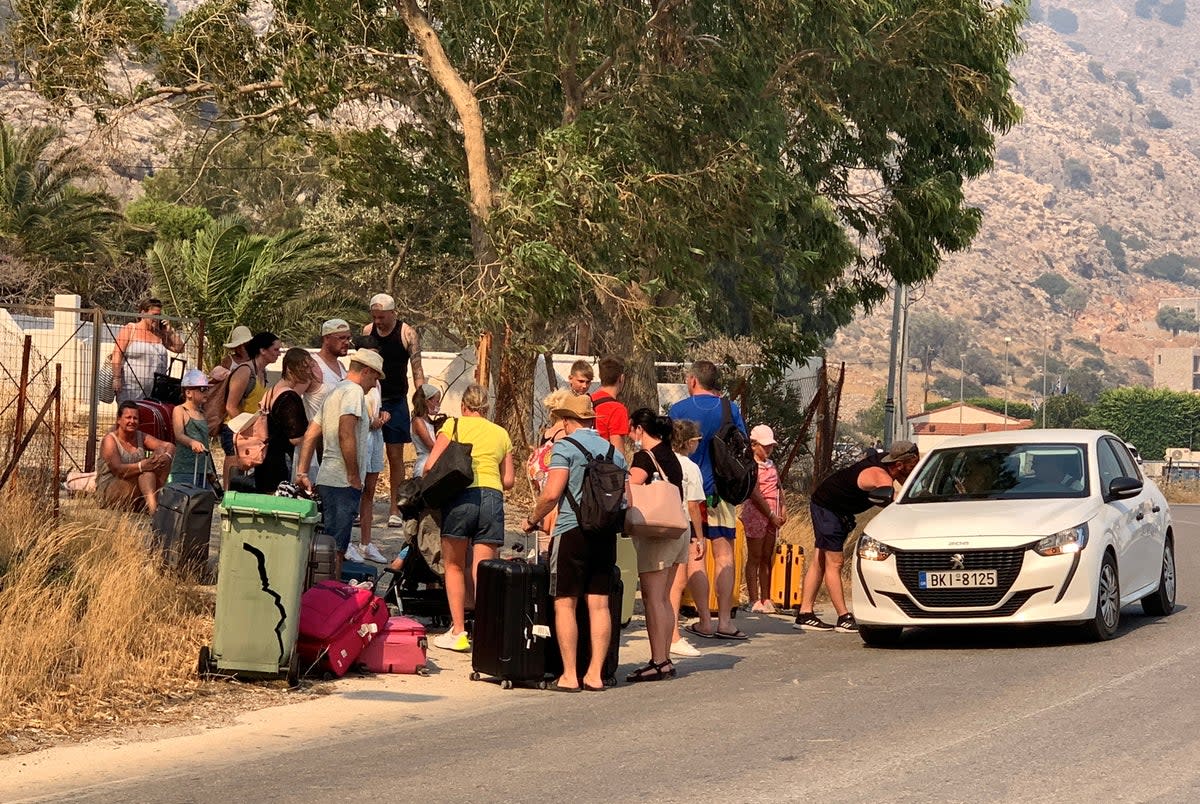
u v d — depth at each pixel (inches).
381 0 1791.3
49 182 2765.7
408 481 890.1
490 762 599.5
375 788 553.0
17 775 584.4
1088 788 524.7
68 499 1066.1
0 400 1253.1
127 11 1813.5
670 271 1637.6
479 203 1715.1
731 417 1018.1
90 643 754.2
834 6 1716.3
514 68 1796.3
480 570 814.5
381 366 949.2
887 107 2015.3
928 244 2111.2
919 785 535.5
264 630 761.0
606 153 1574.8
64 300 1659.7
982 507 969.5
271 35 1801.2
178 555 919.7
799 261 1953.7
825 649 956.0
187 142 2212.1
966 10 1941.4
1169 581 1079.6
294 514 758.5
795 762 582.6
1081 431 1071.6
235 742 652.1
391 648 825.5
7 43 1824.6
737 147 1674.5
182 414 1009.5
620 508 792.3
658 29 1752.0
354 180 2128.4
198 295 2128.4
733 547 1035.3
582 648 825.5
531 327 1684.3
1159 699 700.7
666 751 613.6
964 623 911.0
